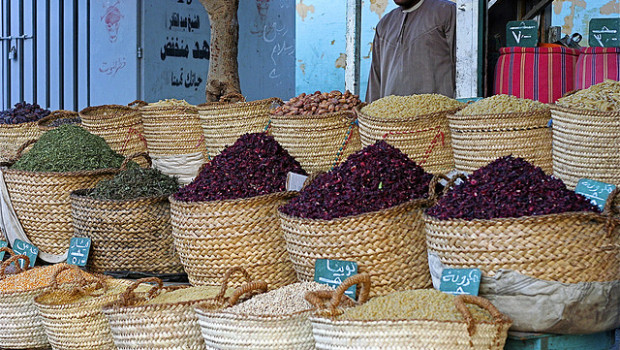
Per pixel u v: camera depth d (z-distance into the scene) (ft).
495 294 8.09
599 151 10.24
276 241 10.34
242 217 10.19
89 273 11.21
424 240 9.33
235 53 20.63
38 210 12.94
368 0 22.86
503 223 7.97
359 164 9.64
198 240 10.33
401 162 9.87
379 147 9.96
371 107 12.75
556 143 10.82
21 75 35.42
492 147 11.25
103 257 12.08
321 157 13.12
